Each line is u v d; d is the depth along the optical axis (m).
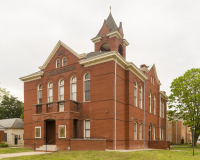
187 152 23.02
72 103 20.67
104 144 17.73
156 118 34.16
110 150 18.72
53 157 15.41
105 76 20.83
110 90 20.25
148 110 29.91
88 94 21.94
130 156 15.68
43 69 26.28
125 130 22.38
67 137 19.53
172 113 38.97
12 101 62.62
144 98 28.05
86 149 18.39
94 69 21.73
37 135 22.08
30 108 26.67
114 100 20.20
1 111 59.66
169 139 61.50
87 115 21.23
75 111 21.11
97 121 20.48
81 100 22.05
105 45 28.47
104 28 27.66
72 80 23.61
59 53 25.06
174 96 38.31
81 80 22.48
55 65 25.22
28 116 26.66
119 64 22.12
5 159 14.69
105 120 20.00
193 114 34.91
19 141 35.66
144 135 26.83
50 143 22.77
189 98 34.81
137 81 26.20
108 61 20.92
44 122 21.83
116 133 20.05
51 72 25.38
